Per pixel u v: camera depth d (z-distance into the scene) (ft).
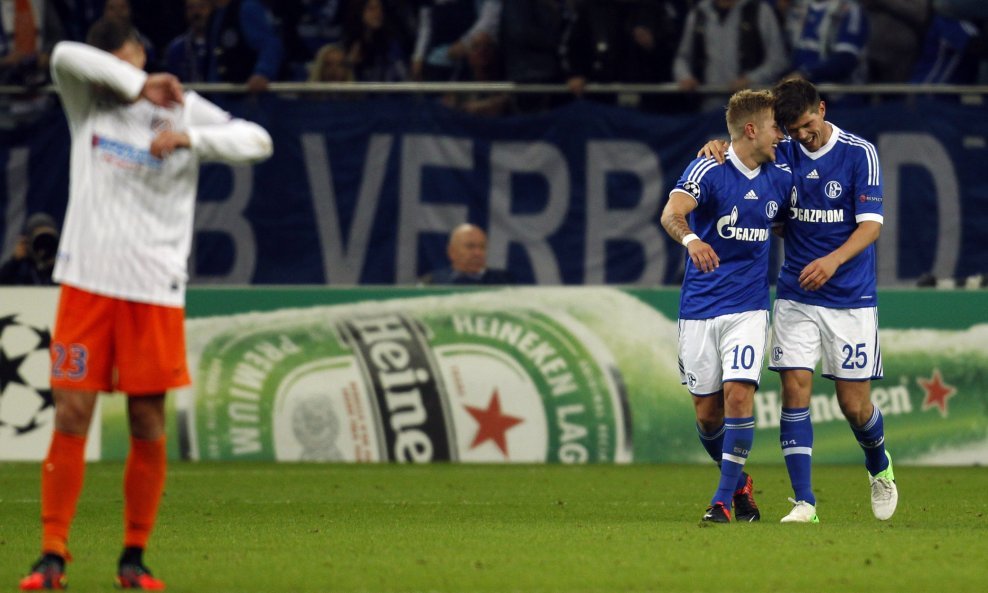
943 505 100.12
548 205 150.10
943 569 62.80
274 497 106.52
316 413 140.46
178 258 59.26
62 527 58.08
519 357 140.46
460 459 139.95
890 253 148.97
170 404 140.77
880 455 87.86
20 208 151.94
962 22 160.25
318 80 160.25
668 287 140.67
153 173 58.54
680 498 106.22
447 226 150.41
